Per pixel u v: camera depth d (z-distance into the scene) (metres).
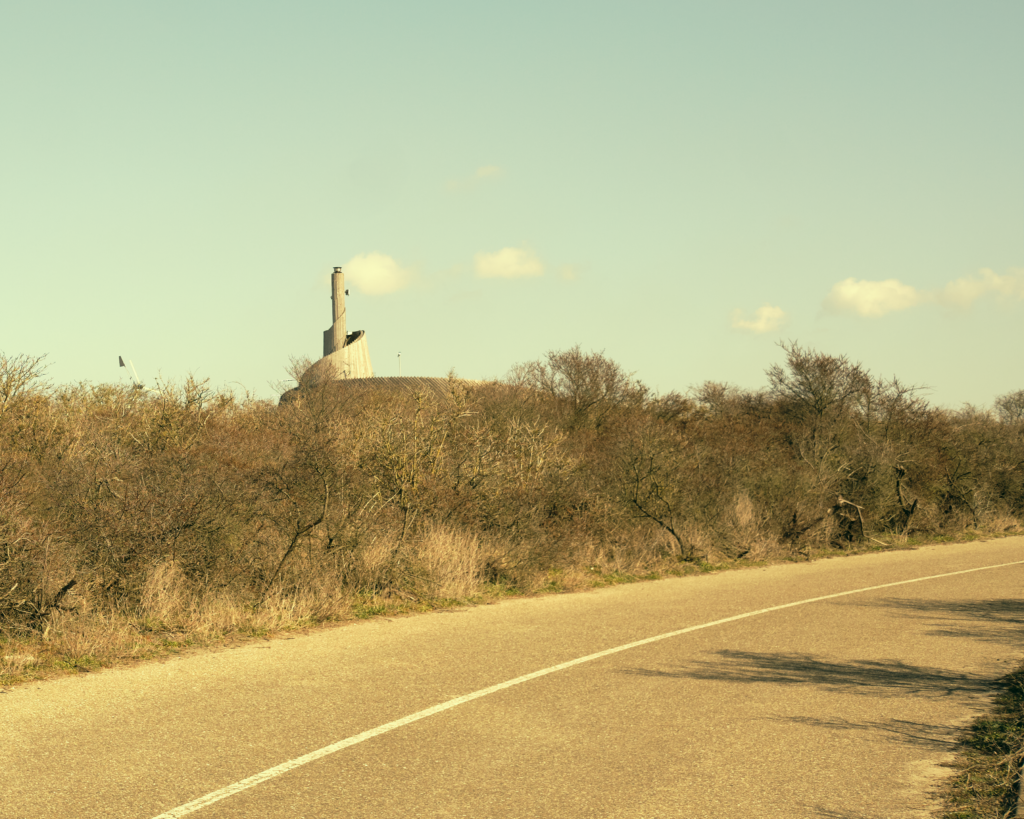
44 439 14.88
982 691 7.94
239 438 16.56
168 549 10.39
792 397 32.75
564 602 12.81
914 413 26.45
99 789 5.16
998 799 5.21
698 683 8.10
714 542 18.00
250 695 7.34
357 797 5.14
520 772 5.64
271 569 11.39
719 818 4.94
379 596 12.05
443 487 14.40
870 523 22.25
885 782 5.55
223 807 4.94
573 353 34.09
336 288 60.88
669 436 18.91
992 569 17.16
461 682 7.96
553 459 17.03
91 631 8.71
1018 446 28.11
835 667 8.85
